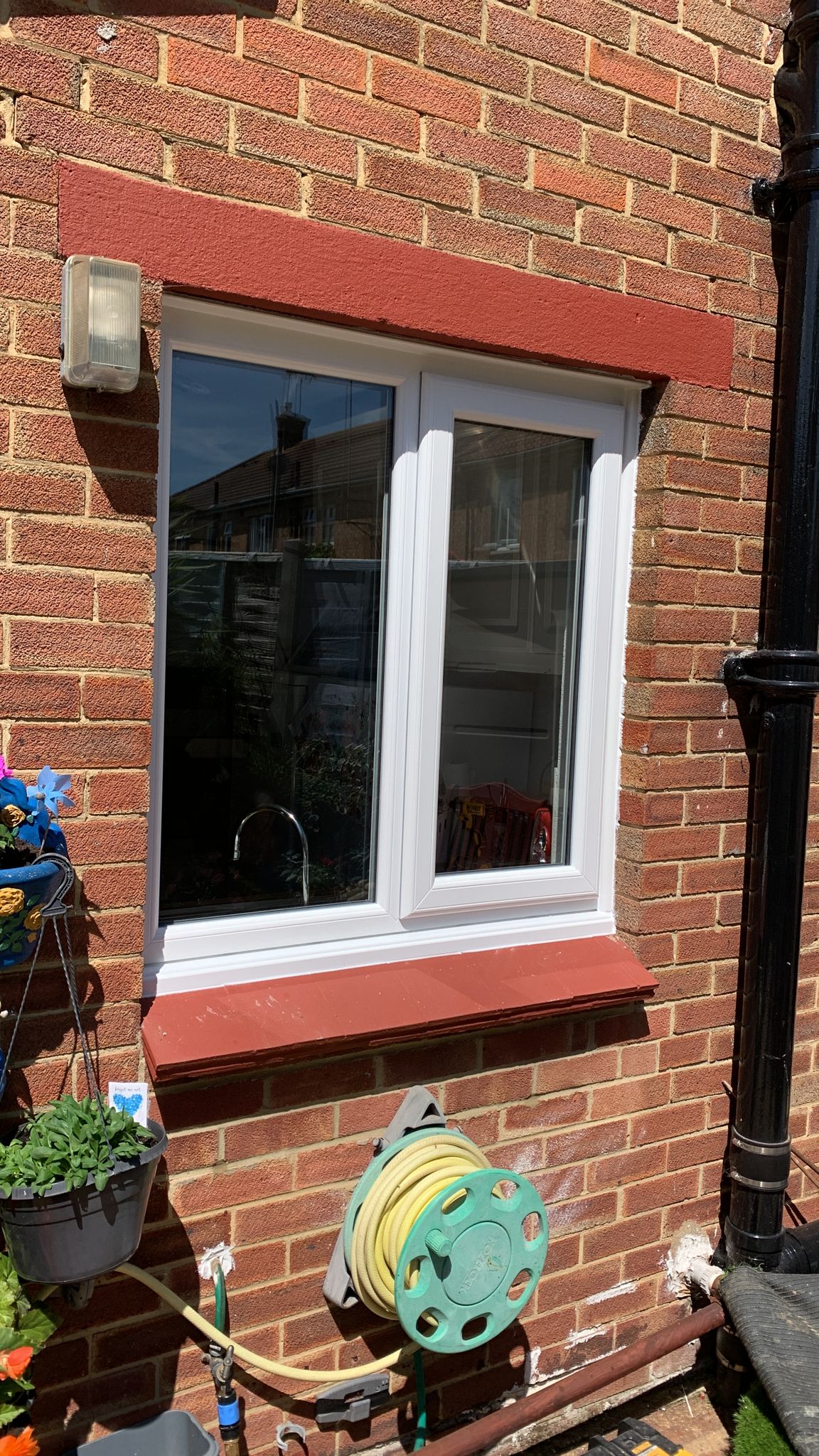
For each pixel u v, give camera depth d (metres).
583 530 3.12
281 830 2.66
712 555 3.15
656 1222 3.20
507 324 2.68
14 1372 1.83
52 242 2.08
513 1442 2.91
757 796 3.18
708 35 2.99
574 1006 2.86
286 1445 2.50
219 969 2.48
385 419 2.74
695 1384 3.24
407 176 2.50
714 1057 3.29
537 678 3.08
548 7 2.69
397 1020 2.54
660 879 3.12
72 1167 1.89
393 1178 2.42
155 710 2.42
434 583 2.77
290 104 2.33
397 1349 2.69
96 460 2.16
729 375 3.12
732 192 3.08
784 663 3.07
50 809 1.98
